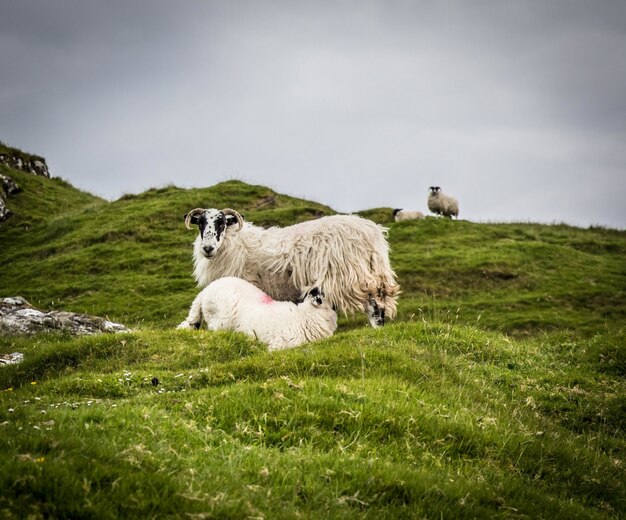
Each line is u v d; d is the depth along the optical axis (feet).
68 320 45.32
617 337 40.22
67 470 15.39
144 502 14.99
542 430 26.99
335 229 40.88
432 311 77.92
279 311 35.68
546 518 19.21
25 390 28.07
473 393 29.12
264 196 116.06
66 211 121.39
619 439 28.84
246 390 24.13
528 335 71.92
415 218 118.21
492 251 99.71
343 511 16.72
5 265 94.58
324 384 24.90
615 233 131.54
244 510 15.57
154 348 33.35
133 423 20.35
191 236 98.89
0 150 138.92
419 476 19.11
